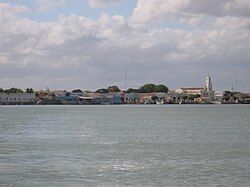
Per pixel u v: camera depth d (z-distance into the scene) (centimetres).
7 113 17000
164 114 15650
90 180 2891
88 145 4922
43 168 3309
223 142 5275
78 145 4922
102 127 8338
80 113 16950
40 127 8400
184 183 2805
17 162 3612
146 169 3266
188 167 3353
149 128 7994
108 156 3969
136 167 3353
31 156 3975
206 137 6000
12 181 2862
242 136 6144
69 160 3712
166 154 4109
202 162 3606
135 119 11838
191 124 9306
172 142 5291
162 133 6762
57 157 3903
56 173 3111
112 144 5034
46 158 3841
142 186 2733
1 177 2981
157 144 5050
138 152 4259
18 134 6675
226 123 9662
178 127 8281
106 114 15812
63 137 6056
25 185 2758
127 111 19650
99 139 5709
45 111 19700
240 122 10081
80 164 3494
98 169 3266
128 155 4025
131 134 6556
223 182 2830
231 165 3444
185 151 4350
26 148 4641
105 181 2859
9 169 3272
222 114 15388
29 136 6275
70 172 3147
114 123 9844
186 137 6006
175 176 3003
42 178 2950
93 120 11312
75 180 2889
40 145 4947
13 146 4859
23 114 15912
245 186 2728
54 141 5438
